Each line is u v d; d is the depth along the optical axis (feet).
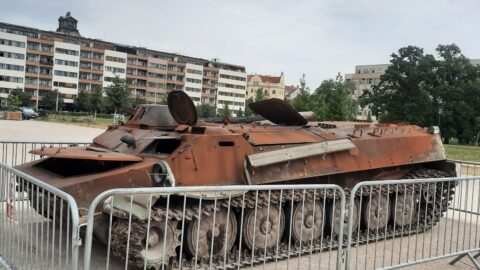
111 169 21.72
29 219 19.66
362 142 28.60
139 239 18.66
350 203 18.56
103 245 24.76
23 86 308.40
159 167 21.15
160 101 332.19
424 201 30.91
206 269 20.80
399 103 188.03
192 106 24.49
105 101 228.22
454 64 186.70
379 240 29.12
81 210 19.71
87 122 189.26
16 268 17.06
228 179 23.12
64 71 317.22
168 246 19.98
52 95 298.15
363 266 23.68
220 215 22.31
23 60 307.17
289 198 24.34
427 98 185.78
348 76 399.65
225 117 31.53
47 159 25.41
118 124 30.73
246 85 415.44
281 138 25.80
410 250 27.12
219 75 390.63
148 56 354.74
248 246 23.44
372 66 394.11
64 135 98.53
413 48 188.44
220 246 22.30
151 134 25.43
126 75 340.39
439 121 185.16
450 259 25.89
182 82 370.12
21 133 98.22
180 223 21.11
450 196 32.17
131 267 21.18
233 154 23.48
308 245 25.66
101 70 329.52
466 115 182.29
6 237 18.15
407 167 31.81
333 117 163.84
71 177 21.38
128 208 18.86
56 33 326.85
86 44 330.75
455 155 108.58
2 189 18.85
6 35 301.02
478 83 180.75
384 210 29.32
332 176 27.58
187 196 20.06
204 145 22.61
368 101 195.31
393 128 32.63
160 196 19.39
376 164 28.89
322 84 192.24
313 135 27.61
